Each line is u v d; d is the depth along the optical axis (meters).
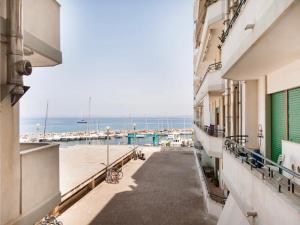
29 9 6.23
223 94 17.41
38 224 11.86
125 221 13.92
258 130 9.91
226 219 9.37
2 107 5.27
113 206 16.08
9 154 5.41
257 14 5.36
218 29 15.66
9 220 5.34
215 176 21.69
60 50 7.71
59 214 14.77
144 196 18.03
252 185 5.95
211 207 14.55
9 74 5.40
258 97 10.04
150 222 13.76
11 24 5.44
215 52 20.45
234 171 7.77
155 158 33.91
